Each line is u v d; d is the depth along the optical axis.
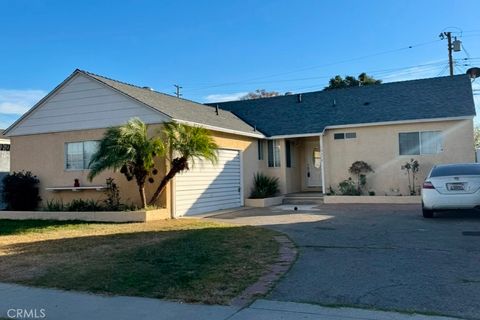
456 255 7.51
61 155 17.44
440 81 21.17
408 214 13.74
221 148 18.17
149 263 7.64
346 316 4.84
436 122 18.55
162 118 15.47
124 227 12.78
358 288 5.83
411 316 4.75
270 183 20.59
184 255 8.17
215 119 18.94
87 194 16.83
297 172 22.95
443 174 12.35
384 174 19.39
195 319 4.99
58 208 16.30
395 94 21.28
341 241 9.22
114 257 8.27
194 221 13.93
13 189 17.20
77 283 6.62
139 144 14.08
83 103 17.06
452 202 11.88
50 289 6.39
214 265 7.34
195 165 16.55
